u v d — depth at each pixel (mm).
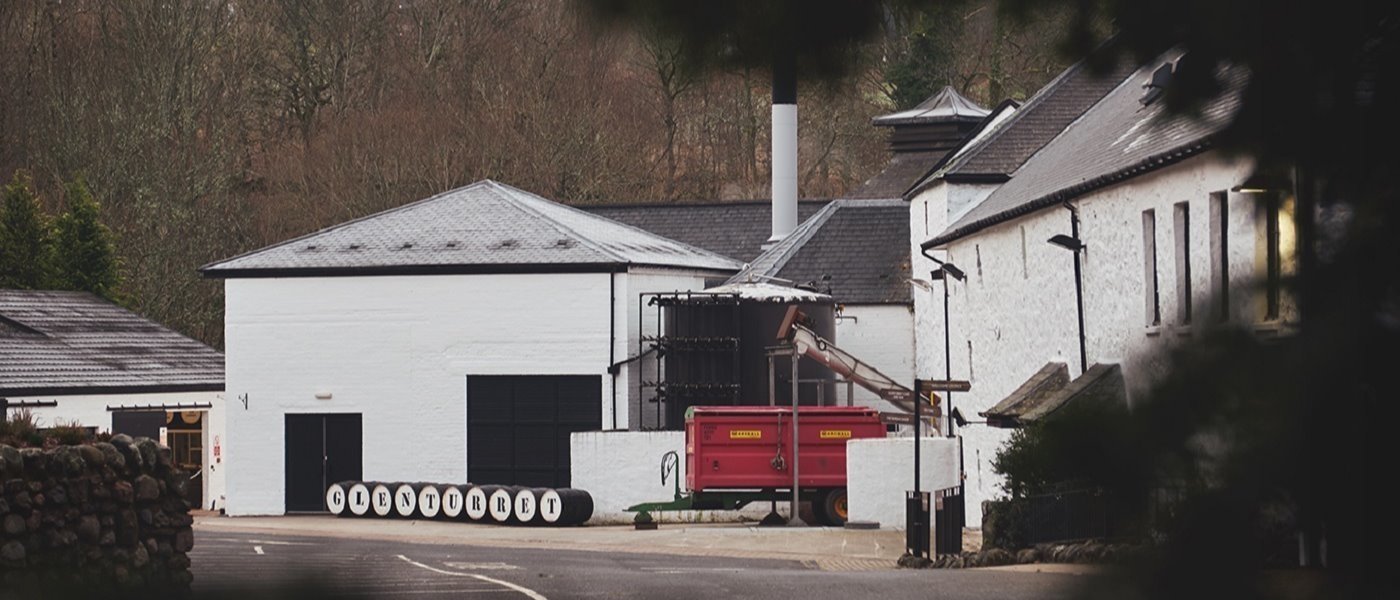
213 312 89562
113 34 89875
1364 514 4633
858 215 76750
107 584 4688
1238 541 4656
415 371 64875
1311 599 4570
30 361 66875
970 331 56344
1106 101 54688
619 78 94125
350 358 65312
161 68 88188
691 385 64250
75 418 65188
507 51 96375
